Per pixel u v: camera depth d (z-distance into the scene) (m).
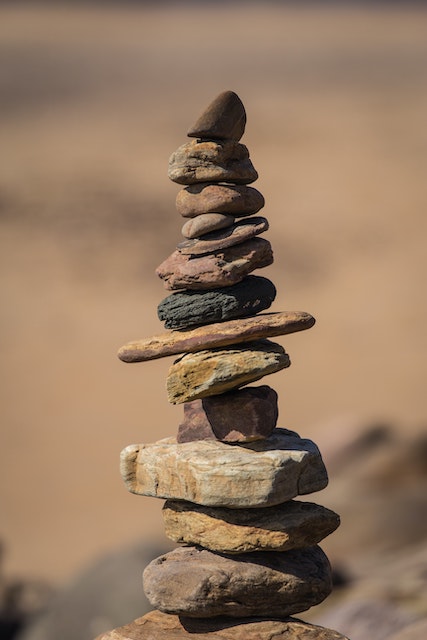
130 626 13.29
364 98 146.88
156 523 46.62
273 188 108.44
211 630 12.88
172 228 96.38
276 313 12.83
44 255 90.06
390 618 20.56
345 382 66.00
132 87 155.00
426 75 164.25
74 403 63.91
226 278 12.61
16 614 29.77
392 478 35.12
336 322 76.69
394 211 101.56
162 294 82.56
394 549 30.47
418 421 59.38
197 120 12.91
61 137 125.12
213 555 13.01
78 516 48.12
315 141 124.38
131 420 61.38
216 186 12.94
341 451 37.44
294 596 12.78
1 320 77.75
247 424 12.80
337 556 30.69
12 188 105.81
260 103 145.12
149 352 12.77
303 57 184.00
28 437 59.03
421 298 80.81
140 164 114.25
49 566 42.16
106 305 80.50
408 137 125.25
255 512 12.73
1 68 165.00
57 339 74.19
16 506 49.72
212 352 12.65
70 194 104.06
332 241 94.25
